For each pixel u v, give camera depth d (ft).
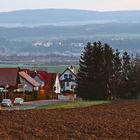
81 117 110.01
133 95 312.29
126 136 88.58
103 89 310.45
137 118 109.81
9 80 310.24
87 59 317.83
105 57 320.50
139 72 315.78
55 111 122.21
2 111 119.96
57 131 90.53
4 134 84.64
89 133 90.27
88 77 314.55
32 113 115.24
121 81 314.76
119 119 107.86
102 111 123.44
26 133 87.25
